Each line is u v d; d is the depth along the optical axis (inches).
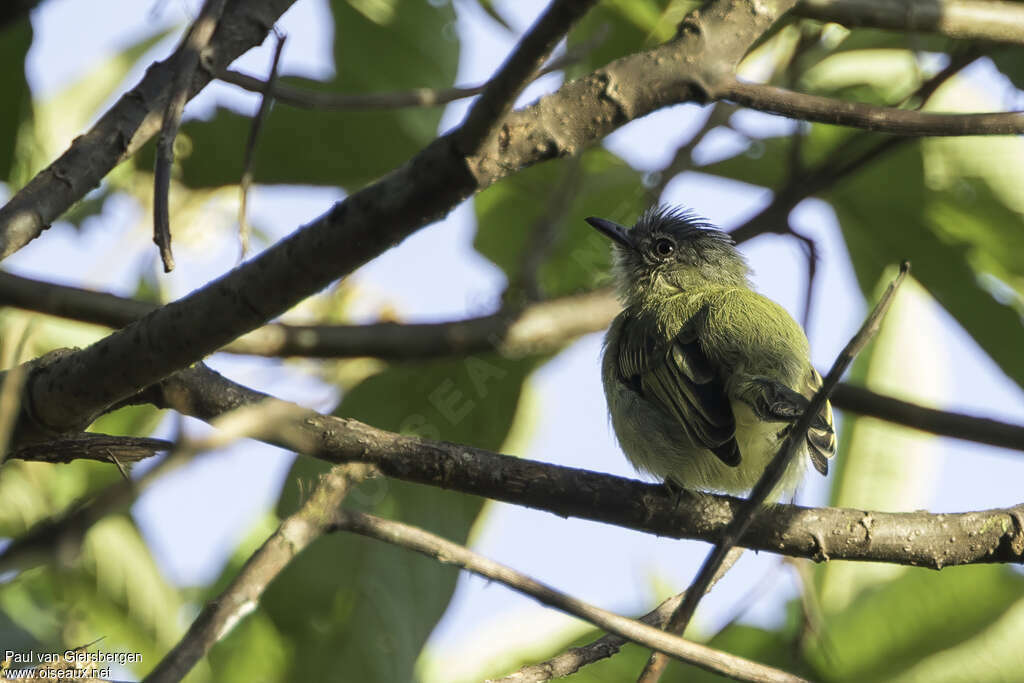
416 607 334.3
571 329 373.1
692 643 193.8
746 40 216.2
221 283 208.4
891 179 402.9
